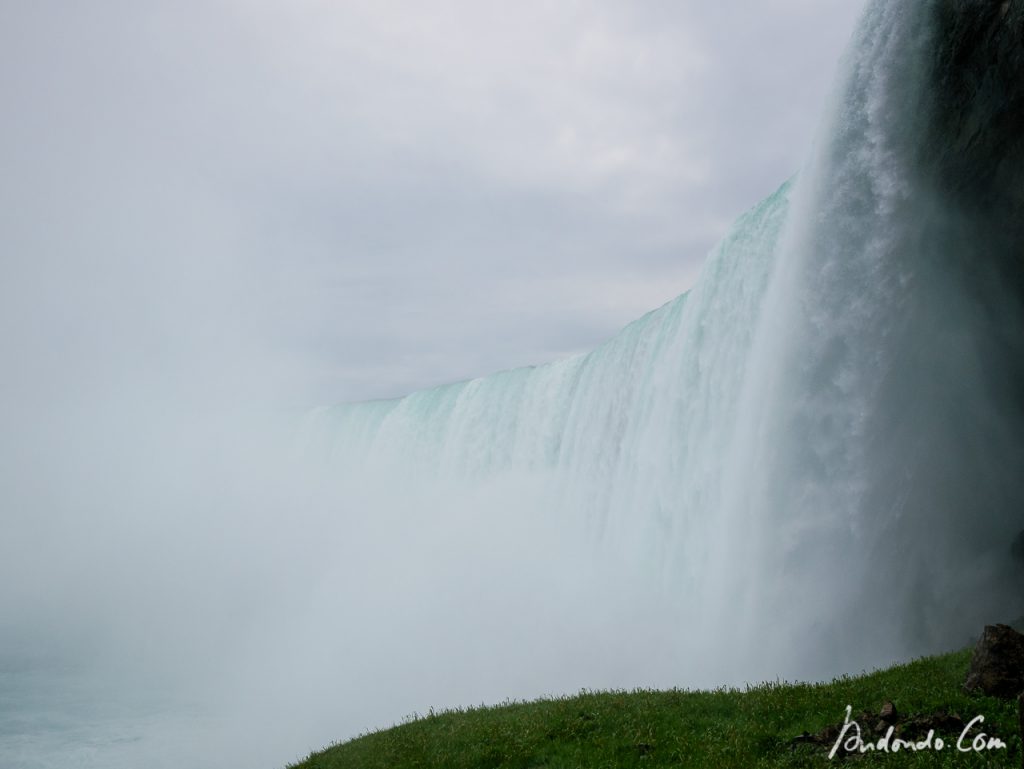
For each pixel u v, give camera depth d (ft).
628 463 135.74
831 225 85.35
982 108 69.21
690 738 49.14
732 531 98.17
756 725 49.42
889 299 81.00
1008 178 69.62
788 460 89.51
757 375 97.19
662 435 123.65
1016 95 65.36
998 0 64.95
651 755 47.55
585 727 54.75
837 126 84.69
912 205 78.59
